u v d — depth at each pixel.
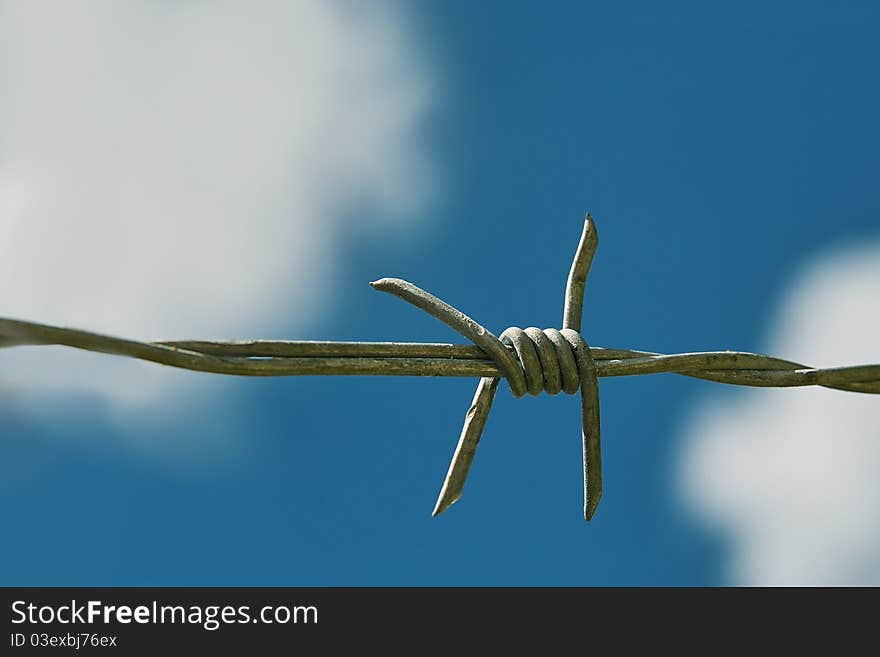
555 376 0.51
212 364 0.49
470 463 0.50
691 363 0.51
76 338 0.49
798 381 0.52
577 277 0.51
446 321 0.51
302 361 0.50
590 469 0.51
